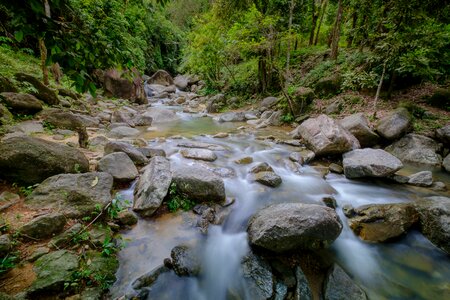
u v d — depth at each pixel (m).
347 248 3.57
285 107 10.70
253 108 13.53
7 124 5.92
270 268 3.09
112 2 9.38
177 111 13.66
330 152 6.41
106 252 2.90
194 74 22.30
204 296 2.87
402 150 6.64
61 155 4.04
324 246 3.39
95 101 11.57
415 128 7.14
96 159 5.18
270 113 11.48
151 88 19.75
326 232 3.24
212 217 3.90
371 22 10.07
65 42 1.86
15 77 7.79
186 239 3.48
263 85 14.43
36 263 2.57
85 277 2.56
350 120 7.48
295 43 16.58
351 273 3.20
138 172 4.88
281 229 3.13
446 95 8.08
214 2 15.18
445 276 3.22
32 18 1.66
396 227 3.77
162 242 3.37
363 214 4.08
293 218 3.24
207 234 3.63
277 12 12.39
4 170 3.59
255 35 10.97
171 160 5.87
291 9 11.31
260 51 12.32
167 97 18.45
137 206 3.74
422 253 3.55
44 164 3.79
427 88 8.88
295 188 5.04
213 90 18.08
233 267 3.20
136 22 12.64
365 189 5.15
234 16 13.67
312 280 3.01
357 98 9.37
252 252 3.34
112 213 3.48
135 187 4.35
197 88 21.80
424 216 3.82
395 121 6.94
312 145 6.77
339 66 11.38
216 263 3.28
